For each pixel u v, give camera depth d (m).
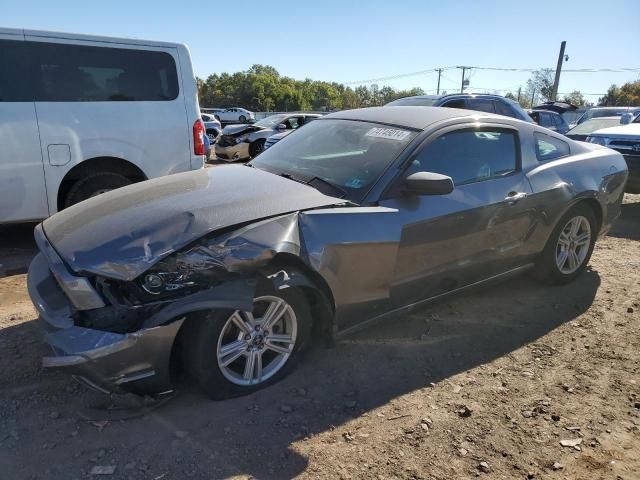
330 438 2.62
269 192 3.18
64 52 5.25
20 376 3.04
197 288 2.63
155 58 5.75
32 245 5.76
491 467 2.46
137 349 2.48
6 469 2.33
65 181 5.46
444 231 3.51
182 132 5.92
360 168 3.49
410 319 3.97
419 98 9.70
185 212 2.85
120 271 2.56
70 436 2.56
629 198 9.44
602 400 3.03
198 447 2.51
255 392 2.96
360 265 3.12
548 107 17.34
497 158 4.02
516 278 4.91
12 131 5.01
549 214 4.26
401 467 2.44
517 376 3.26
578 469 2.47
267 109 98.50
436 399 2.99
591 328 3.93
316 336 3.32
